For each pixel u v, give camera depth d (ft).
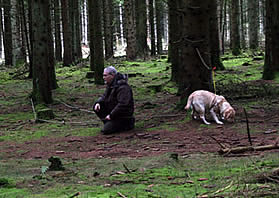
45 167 12.64
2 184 10.78
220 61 49.96
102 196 8.82
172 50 42.22
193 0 26.11
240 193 8.10
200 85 27.02
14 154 18.95
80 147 20.20
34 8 34.17
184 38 26.91
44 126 27.50
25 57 82.84
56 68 75.56
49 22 45.16
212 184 9.46
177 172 11.69
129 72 59.52
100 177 11.51
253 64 55.31
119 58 93.91
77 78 57.11
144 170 12.32
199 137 20.04
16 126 27.78
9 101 39.06
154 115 27.99
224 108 23.43
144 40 95.96
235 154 13.88
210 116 25.62
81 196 8.91
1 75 64.69
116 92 24.11
